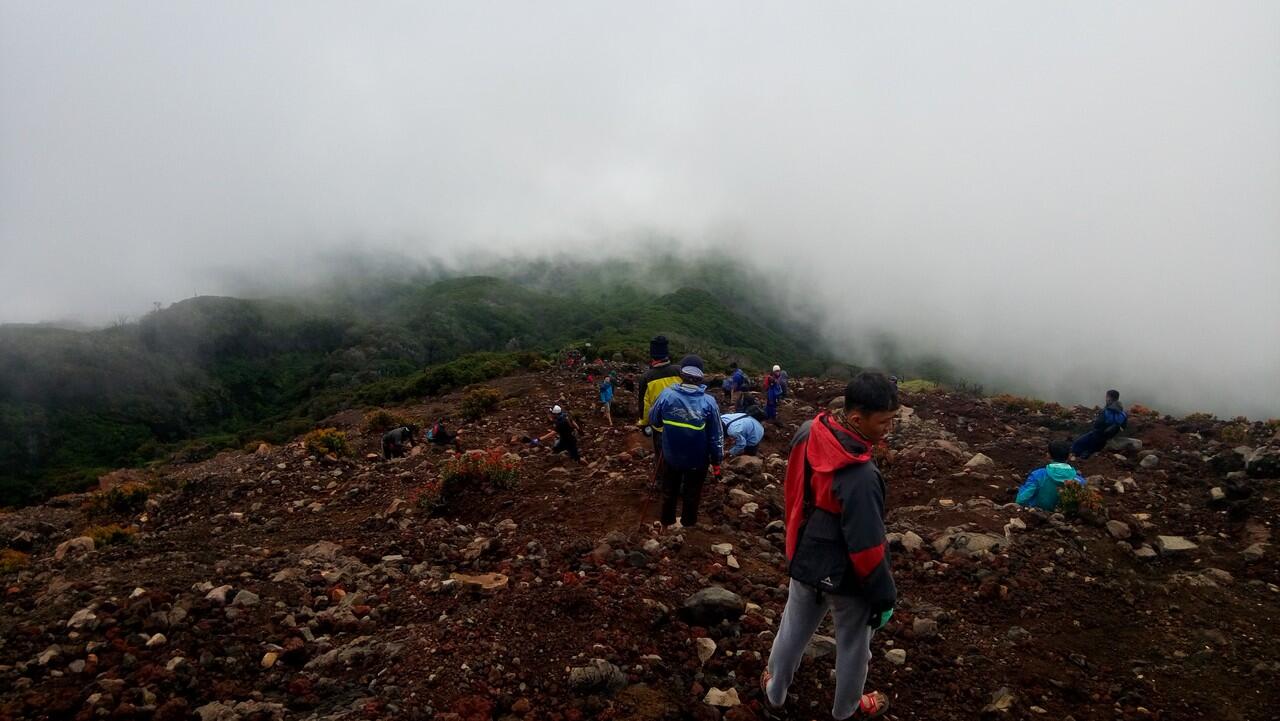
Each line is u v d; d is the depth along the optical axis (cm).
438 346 15900
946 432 1398
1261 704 434
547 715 365
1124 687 448
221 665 420
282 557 656
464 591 520
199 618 480
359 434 1822
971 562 620
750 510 787
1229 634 520
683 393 663
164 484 1321
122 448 9694
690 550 604
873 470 306
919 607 534
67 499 1486
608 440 1363
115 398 10812
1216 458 997
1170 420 1370
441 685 382
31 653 427
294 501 1086
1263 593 601
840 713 366
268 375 14625
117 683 388
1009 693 422
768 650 442
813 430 324
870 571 300
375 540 736
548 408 1828
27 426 9169
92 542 848
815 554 320
